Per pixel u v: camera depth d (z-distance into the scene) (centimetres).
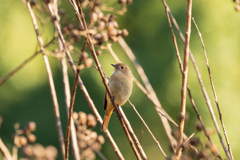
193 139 413
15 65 1344
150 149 1447
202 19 1416
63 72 578
